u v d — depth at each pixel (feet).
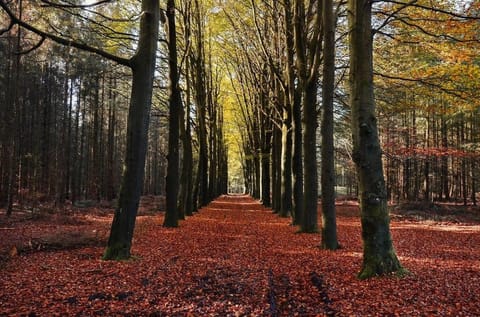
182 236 43.29
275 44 64.03
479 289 20.77
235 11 72.23
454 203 106.63
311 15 47.85
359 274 23.95
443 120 95.61
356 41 24.59
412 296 19.60
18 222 54.39
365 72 24.35
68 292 20.33
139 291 20.66
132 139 29.58
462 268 26.09
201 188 105.09
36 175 94.73
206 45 89.92
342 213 84.84
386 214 24.08
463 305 18.16
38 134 100.78
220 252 33.35
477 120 87.20
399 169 126.72
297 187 54.65
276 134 79.87
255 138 112.98
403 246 38.04
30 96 90.02
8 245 34.12
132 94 29.91
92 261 28.37
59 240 36.11
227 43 86.84
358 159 24.31
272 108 80.07
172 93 53.62
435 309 17.63
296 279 23.72
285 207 68.64
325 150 36.29
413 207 94.17
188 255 31.60
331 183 35.86
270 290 21.26
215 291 21.03
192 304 18.76
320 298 19.77
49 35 27.12
